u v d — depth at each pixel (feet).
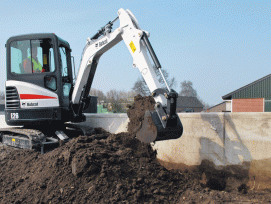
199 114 14.90
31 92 19.01
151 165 13.51
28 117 18.97
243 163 13.30
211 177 14.29
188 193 12.03
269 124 12.63
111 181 11.46
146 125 12.28
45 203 10.98
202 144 14.74
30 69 19.43
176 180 13.07
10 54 19.77
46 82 19.36
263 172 12.67
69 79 22.16
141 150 15.06
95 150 13.10
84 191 11.08
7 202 11.63
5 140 21.68
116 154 13.57
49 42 19.38
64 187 11.42
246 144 13.25
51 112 18.81
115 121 20.59
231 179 13.61
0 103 82.43
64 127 21.66
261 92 79.82
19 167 15.01
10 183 13.46
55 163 12.80
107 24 17.33
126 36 15.30
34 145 17.74
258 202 10.66
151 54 13.52
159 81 14.52
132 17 15.62
